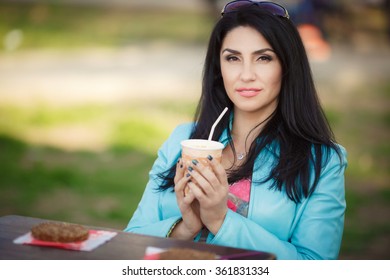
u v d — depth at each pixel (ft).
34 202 21.50
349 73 49.42
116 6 81.30
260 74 9.56
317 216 9.31
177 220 9.45
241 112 10.40
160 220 10.24
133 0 86.02
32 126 32.71
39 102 37.58
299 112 9.81
